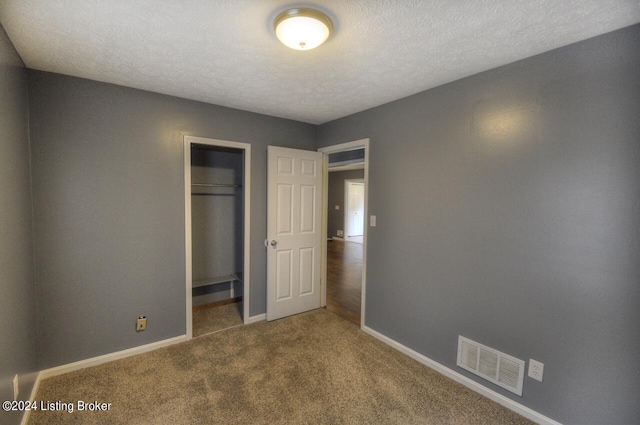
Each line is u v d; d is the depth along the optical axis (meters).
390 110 2.76
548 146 1.78
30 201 2.09
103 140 2.37
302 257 3.52
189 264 2.82
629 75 1.50
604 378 1.62
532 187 1.85
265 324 3.24
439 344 2.41
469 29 1.56
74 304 2.31
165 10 1.42
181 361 2.49
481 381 2.14
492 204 2.05
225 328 3.13
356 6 1.38
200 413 1.90
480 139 2.10
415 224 2.56
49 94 2.16
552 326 1.79
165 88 2.49
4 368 1.51
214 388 2.14
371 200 2.97
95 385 2.16
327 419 1.87
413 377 2.32
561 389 1.77
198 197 3.57
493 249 2.05
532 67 1.84
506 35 1.62
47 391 2.08
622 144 1.53
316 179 3.58
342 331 3.08
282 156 3.29
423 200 2.49
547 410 1.83
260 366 2.43
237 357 2.56
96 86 2.32
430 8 1.39
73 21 1.52
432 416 1.91
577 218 1.68
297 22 1.43
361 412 1.93
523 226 1.90
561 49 1.72
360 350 2.71
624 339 1.55
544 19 1.46
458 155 2.24
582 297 1.68
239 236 3.88
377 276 2.93
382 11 1.41
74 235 2.29
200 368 2.39
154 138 2.59
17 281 1.76
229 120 3.00
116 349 2.50
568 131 1.70
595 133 1.61
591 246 1.64
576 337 1.71
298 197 3.45
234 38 1.68
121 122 2.44
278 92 2.55
